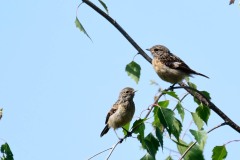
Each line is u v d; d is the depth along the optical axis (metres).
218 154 11.44
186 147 10.70
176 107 11.11
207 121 11.85
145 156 9.77
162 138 9.47
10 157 10.00
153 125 9.89
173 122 9.46
